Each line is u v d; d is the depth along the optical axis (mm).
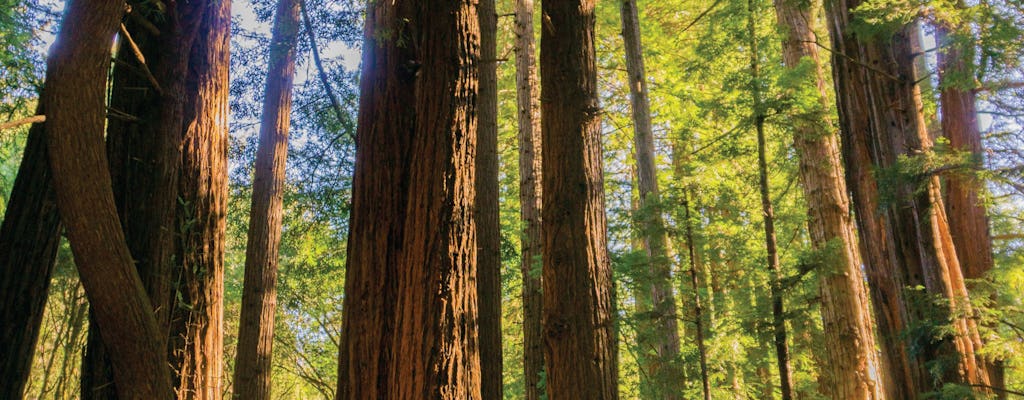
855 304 8883
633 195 15883
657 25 15406
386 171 4461
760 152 8047
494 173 8258
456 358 4117
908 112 6887
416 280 4164
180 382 5316
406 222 4301
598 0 15109
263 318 9180
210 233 5691
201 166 5695
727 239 9719
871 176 7922
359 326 4254
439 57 4520
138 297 3986
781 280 7754
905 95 6930
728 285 9461
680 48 15664
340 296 16750
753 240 12141
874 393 8617
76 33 3514
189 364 5383
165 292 5203
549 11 5730
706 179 10008
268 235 9391
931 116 12000
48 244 5453
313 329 17094
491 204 8109
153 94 5367
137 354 4016
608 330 5375
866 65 7027
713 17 10625
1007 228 11562
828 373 9180
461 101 4484
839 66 8195
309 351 17125
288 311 16062
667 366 9047
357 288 4344
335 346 17188
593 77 5715
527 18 10562
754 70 8648
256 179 9414
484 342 7629
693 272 8961
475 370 4250
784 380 7441
